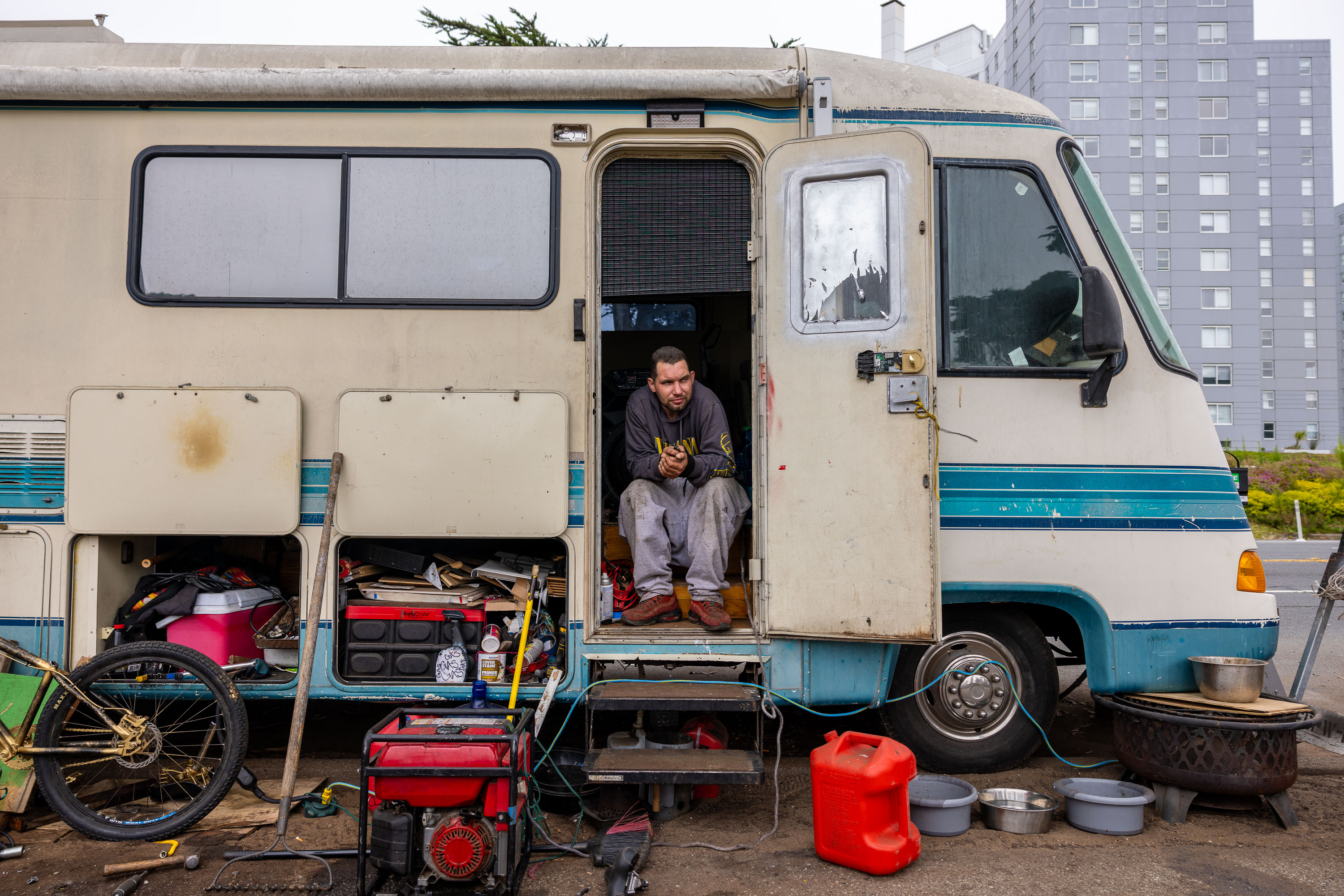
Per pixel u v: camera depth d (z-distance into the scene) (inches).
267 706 175.8
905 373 124.8
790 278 130.5
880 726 138.3
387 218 132.0
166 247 130.6
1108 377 132.0
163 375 129.3
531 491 128.4
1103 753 155.2
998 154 136.3
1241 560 134.0
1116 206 1699.1
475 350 130.6
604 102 133.6
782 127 134.8
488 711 107.4
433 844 96.3
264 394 127.8
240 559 147.8
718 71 131.3
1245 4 1662.2
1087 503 132.2
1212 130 1684.3
